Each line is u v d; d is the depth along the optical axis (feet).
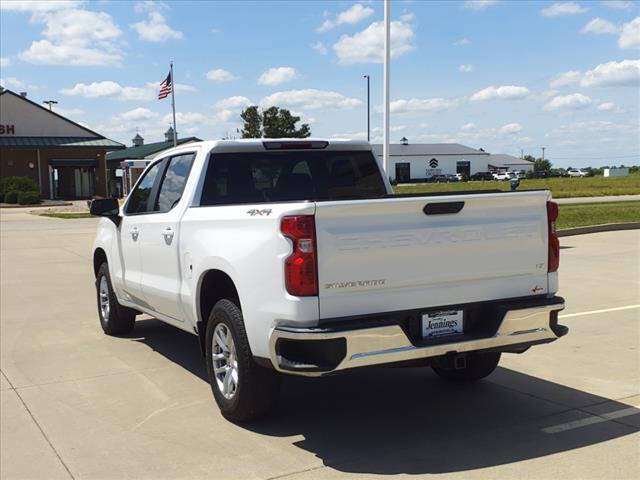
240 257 14.89
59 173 195.83
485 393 18.13
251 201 19.27
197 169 18.79
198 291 17.19
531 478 12.87
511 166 447.83
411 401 17.63
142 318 29.14
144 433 15.62
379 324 13.62
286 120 140.67
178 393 18.53
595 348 22.34
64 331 26.63
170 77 132.46
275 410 16.85
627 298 30.66
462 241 14.71
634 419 15.94
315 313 13.41
